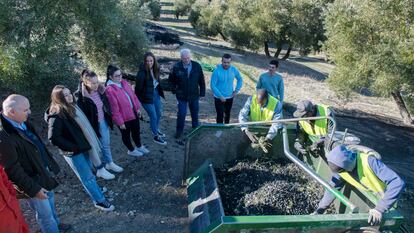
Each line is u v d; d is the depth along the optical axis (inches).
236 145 224.4
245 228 134.4
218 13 1282.0
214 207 171.5
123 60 499.8
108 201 220.1
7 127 149.5
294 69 989.8
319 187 199.8
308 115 210.2
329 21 544.4
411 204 309.6
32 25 320.5
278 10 982.4
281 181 201.5
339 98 599.8
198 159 223.0
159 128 329.4
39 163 159.0
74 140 187.5
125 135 258.4
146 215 212.7
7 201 136.1
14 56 284.2
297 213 182.7
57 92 181.3
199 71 291.9
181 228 205.6
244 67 772.6
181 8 1870.1
